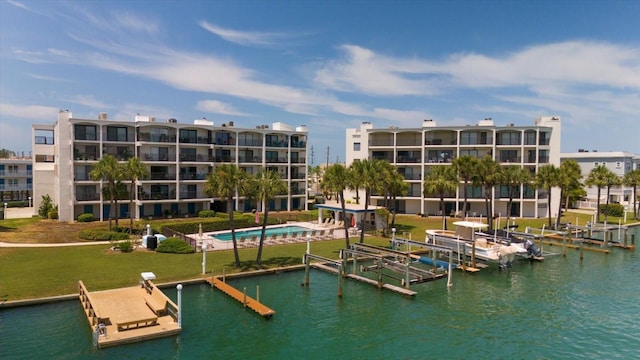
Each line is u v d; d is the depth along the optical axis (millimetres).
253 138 76625
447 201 75125
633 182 76625
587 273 39250
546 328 26297
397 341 24156
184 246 39938
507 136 73625
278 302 29703
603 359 22500
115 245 40281
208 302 28750
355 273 36906
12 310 25719
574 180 62219
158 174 65688
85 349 21516
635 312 29078
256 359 21625
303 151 82375
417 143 78688
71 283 29547
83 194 61125
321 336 24531
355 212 58125
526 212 74812
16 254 37219
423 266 41562
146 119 67312
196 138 69625
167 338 23328
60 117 60531
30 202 85812
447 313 28516
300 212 76875
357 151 84812
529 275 38438
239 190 35438
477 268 39844
